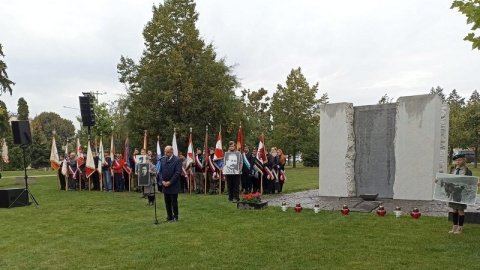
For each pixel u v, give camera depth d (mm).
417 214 9391
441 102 12602
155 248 7145
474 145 35156
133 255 6742
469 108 35531
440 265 5781
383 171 13312
